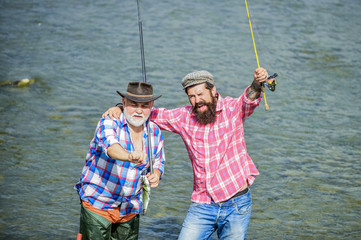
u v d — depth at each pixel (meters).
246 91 8.19
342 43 26.56
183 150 15.62
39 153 15.01
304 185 13.62
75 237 10.96
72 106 18.75
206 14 30.06
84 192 8.27
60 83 20.95
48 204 12.33
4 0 32.62
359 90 21.08
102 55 24.23
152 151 8.41
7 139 15.83
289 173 14.29
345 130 17.31
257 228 11.52
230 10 30.84
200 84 8.10
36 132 16.45
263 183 13.69
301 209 12.41
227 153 8.39
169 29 27.67
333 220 11.92
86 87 20.67
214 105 8.22
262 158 15.16
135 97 7.84
